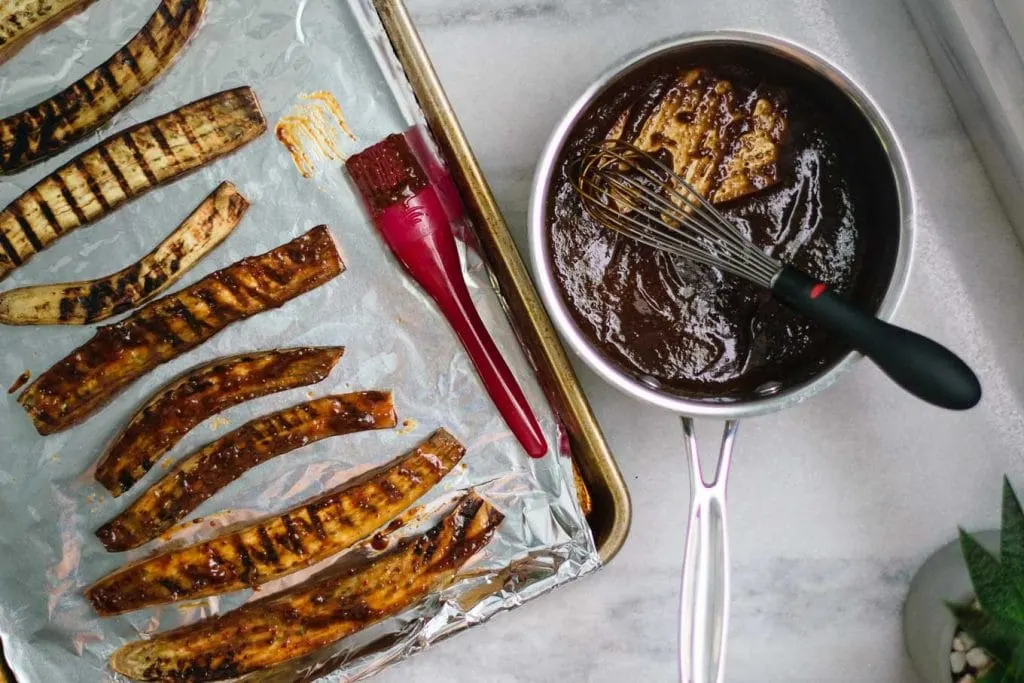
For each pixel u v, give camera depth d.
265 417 0.81
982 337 0.86
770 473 0.87
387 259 0.81
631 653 0.87
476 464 0.81
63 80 0.81
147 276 0.81
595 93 0.73
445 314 0.81
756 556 0.87
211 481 0.80
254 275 0.80
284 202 0.81
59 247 0.81
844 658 0.87
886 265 0.72
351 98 0.81
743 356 0.75
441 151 0.80
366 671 0.81
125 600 0.80
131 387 0.81
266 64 0.81
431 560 0.80
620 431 0.87
